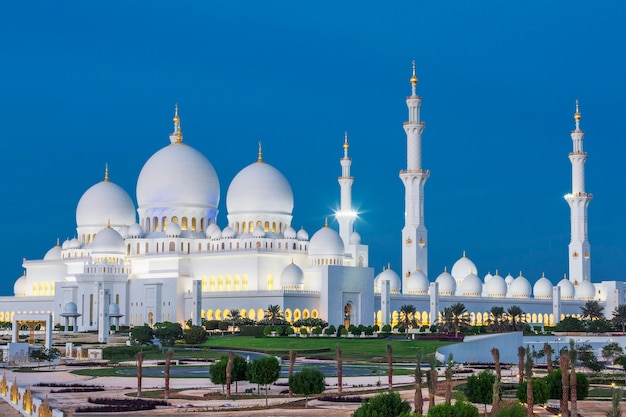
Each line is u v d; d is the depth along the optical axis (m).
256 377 112.12
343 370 151.25
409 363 165.75
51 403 106.31
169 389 121.56
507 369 157.38
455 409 74.94
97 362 166.00
